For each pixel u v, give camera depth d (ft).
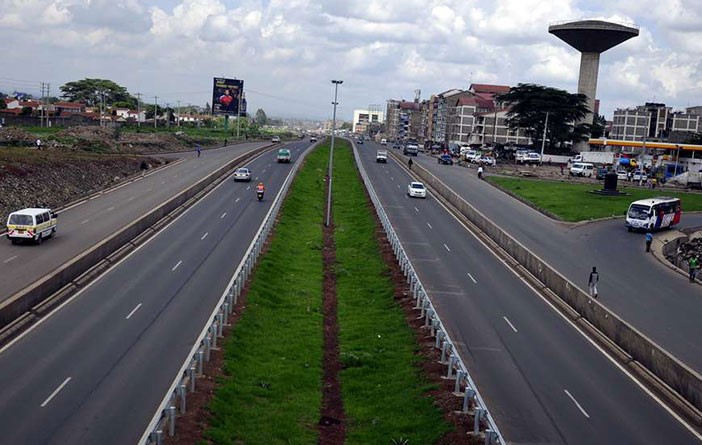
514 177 379.35
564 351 111.34
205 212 230.48
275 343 116.78
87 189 264.72
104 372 90.94
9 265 143.95
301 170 380.17
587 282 159.02
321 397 98.17
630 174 384.88
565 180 372.38
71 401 80.79
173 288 136.36
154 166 345.72
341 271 173.06
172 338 107.04
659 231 237.45
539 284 155.43
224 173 332.60
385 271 169.37
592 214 258.57
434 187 319.68
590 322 125.90
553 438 78.07
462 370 88.58
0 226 186.70
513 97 513.86
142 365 94.63
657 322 131.34
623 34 520.01
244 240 189.37
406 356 109.40
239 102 628.69
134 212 216.33
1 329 102.99
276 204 243.19
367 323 131.64
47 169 256.52
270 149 520.01
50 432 72.18
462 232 221.25
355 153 522.06
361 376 105.40
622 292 153.38
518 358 106.52
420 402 89.81
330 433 86.12
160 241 180.65
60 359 94.68
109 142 398.01
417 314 130.72
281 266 172.35
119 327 110.52
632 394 94.22
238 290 135.03
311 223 242.37
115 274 144.46
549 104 496.64
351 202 295.07
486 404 87.30
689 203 300.61
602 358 109.09
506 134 644.27
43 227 168.35
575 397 91.50
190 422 76.74
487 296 144.46
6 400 79.77
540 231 224.53
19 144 329.31
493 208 266.36
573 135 511.40
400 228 222.28
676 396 92.68
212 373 94.79
